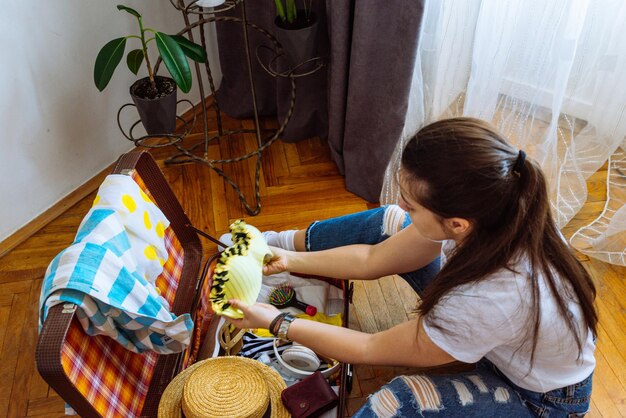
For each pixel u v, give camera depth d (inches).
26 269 61.0
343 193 69.3
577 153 63.2
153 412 40.6
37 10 57.1
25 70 58.2
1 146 58.9
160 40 58.0
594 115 60.1
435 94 63.8
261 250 42.8
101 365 37.0
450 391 38.0
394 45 56.1
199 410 37.7
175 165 72.9
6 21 54.8
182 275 48.6
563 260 34.0
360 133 64.7
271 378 42.4
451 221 33.1
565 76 54.2
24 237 63.8
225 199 68.6
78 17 61.4
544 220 32.0
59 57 61.2
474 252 33.1
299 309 51.2
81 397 33.7
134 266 40.0
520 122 59.6
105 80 58.4
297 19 63.3
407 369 51.0
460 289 34.0
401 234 44.8
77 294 33.6
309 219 66.1
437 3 57.2
